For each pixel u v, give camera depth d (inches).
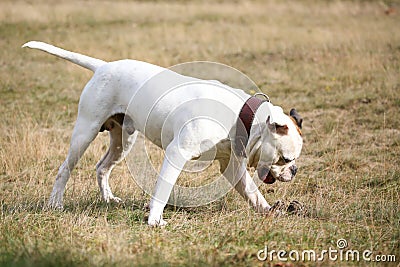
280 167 309.7
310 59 773.3
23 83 699.4
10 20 1067.3
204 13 1171.3
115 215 332.2
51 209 338.6
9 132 519.2
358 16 1116.5
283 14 1160.2
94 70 358.9
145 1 1330.0
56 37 946.7
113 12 1178.0
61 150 478.6
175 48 861.8
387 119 539.5
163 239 289.3
